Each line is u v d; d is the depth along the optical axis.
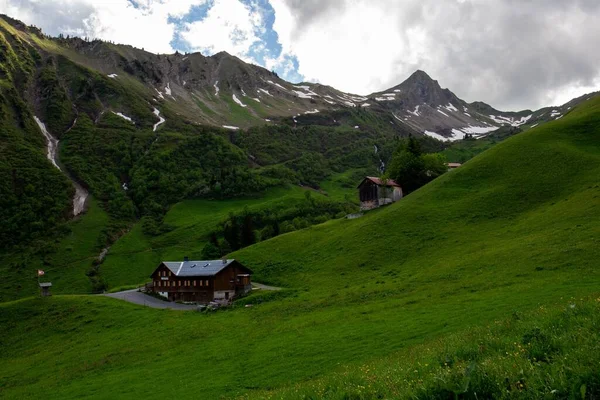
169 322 76.75
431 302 49.62
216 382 36.16
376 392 15.28
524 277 51.50
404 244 88.38
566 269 50.53
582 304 19.50
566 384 11.77
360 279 78.44
